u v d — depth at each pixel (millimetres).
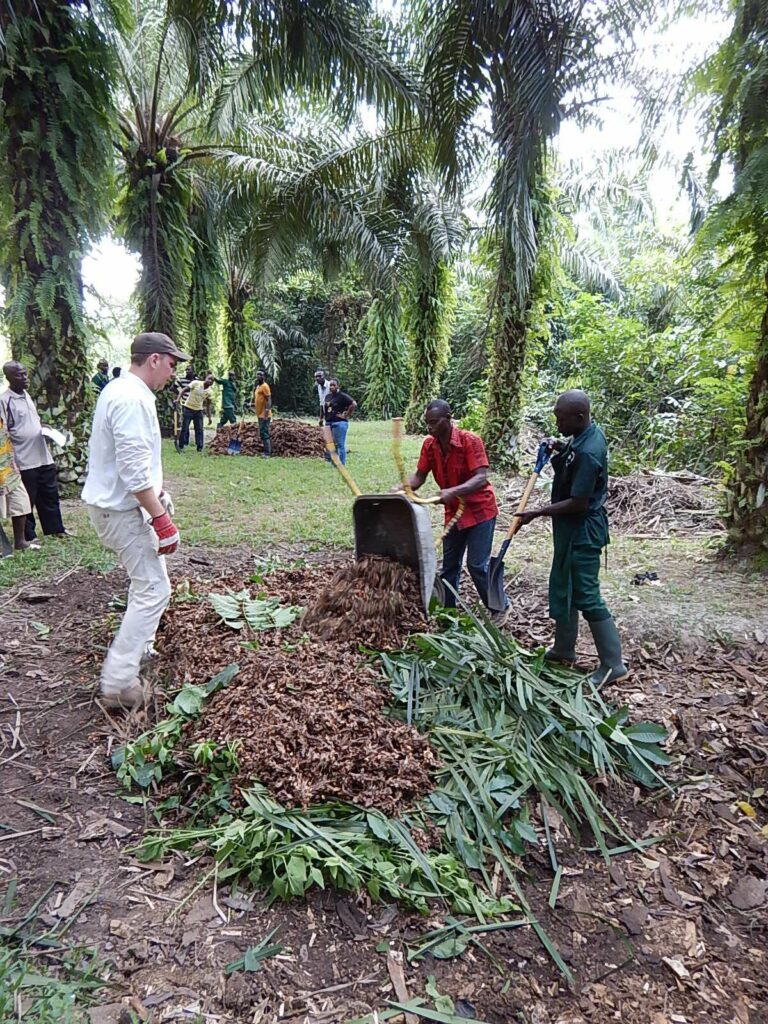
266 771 2559
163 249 12266
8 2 6340
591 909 2316
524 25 5594
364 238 10945
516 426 10477
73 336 7727
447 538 4352
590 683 3348
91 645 3924
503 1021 1895
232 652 3391
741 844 2641
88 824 2523
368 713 2861
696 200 7863
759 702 3512
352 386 28500
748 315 5617
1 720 3162
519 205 6520
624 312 14648
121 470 2939
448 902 2248
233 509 7965
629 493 7906
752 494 5422
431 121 6926
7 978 1856
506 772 2746
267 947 2027
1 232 7117
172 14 7477
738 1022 1940
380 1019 1847
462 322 21297
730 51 4758
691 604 4676
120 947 2004
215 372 20266
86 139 7168
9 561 5363
